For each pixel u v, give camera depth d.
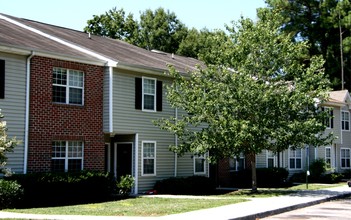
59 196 21.12
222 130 23.72
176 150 25.73
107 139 26.88
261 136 23.86
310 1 56.25
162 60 31.34
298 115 24.88
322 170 38.59
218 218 15.30
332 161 42.47
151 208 18.34
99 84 24.36
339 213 18.30
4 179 19.19
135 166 25.84
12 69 20.84
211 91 24.39
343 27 55.22
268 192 26.41
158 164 27.31
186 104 25.22
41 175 20.39
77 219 15.15
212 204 19.77
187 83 25.72
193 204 19.81
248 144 24.38
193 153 26.22
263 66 25.30
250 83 23.80
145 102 26.61
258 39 25.08
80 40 27.91
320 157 40.69
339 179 39.25
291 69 25.09
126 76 25.48
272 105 23.88
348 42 52.94
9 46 20.31
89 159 23.80
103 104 24.55
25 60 21.39
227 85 24.48
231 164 33.50
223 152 25.16
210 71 25.20
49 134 22.09
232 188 30.92
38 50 21.47
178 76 25.67
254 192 26.42
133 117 25.73
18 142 18.73
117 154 26.83
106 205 19.95
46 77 22.09
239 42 25.61
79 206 19.53
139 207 18.81
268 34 25.20
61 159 22.70
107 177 23.30
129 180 24.31
